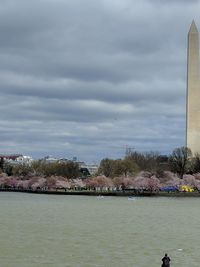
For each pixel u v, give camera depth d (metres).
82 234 108.62
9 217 147.00
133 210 177.88
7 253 85.19
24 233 109.06
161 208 189.00
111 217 150.25
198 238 105.06
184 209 184.38
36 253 85.50
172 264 78.19
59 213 162.75
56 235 106.50
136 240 100.94
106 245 94.12
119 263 78.50
